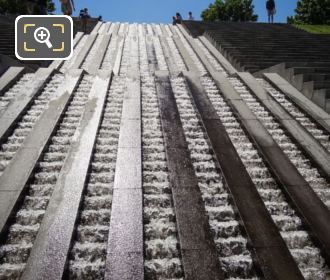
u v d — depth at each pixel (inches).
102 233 174.7
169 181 211.0
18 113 282.5
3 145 245.3
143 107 322.7
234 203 194.4
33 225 179.3
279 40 689.0
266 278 150.5
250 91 374.3
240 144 264.2
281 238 170.1
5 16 829.8
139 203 188.2
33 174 213.0
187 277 148.5
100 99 319.9
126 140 251.4
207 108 313.1
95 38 710.5
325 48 633.6
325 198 211.0
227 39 684.7
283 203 203.6
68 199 187.0
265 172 231.9
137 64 560.1
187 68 541.0
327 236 173.9
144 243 169.2
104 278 145.9
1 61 371.2
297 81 379.6
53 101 309.4
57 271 146.3
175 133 267.1
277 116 307.7
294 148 264.2
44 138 247.4
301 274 152.6
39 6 645.3
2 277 150.4
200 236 168.1
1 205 181.6
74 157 225.5
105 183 211.8
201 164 237.0
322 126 294.4
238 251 171.0
